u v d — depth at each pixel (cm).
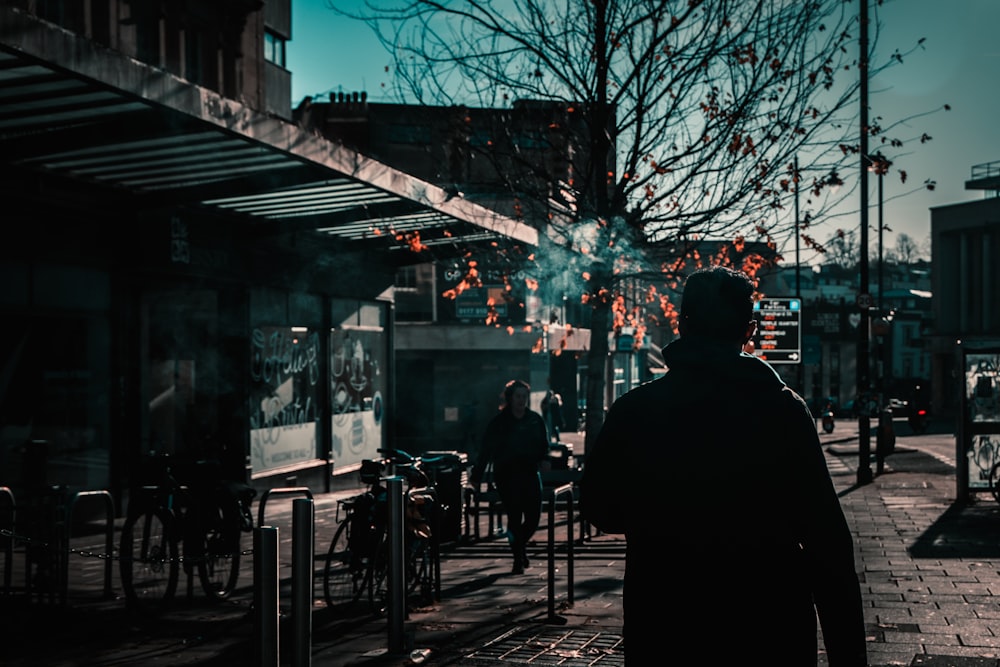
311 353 1670
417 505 731
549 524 679
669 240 1217
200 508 770
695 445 246
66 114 853
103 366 1210
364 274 1844
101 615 714
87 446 1184
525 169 1263
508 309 3438
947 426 4456
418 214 1411
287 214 1415
